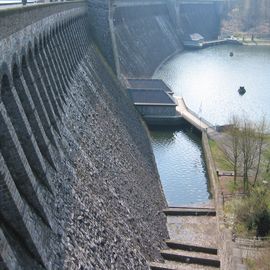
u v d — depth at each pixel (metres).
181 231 45.72
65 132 36.38
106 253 29.67
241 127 65.75
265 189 46.88
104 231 31.44
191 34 171.50
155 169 61.75
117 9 106.69
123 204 38.84
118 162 45.84
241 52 161.38
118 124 56.69
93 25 80.31
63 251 24.50
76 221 28.48
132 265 32.19
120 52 97.06
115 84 74.06
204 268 38.59
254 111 91.62
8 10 25.03
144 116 80.94
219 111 91.69
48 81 35.94
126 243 33.53
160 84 90.62
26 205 22.72
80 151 37.50
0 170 20.09
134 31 118.50
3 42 24.17
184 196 56.00
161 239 42.06
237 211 44.47
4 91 25.08
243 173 54.09
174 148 72.19
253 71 128.38
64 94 41.62
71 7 58.22
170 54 142.50
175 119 81.00
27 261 20.62
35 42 34.53
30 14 31.73
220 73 124.25
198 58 145.25
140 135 66.94
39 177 26.61
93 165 38.50
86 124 44.09
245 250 36.66
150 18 140.12
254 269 33.97
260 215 42.22
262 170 55.66
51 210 25.73
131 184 44.81
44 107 31.98
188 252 40.75
